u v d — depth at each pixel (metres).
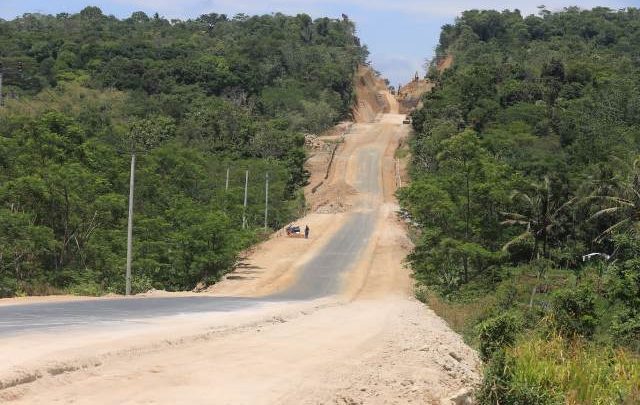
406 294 42.09
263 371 11.05
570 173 74.31
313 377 10.78
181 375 10.28
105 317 19.25
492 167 54.56
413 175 94.00
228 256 48.91
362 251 60.47
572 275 51.38
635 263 34.31
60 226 49.69
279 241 65.06
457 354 16.42
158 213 56.41
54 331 14.88
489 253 48.88
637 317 27.61
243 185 81.12
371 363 12.62
